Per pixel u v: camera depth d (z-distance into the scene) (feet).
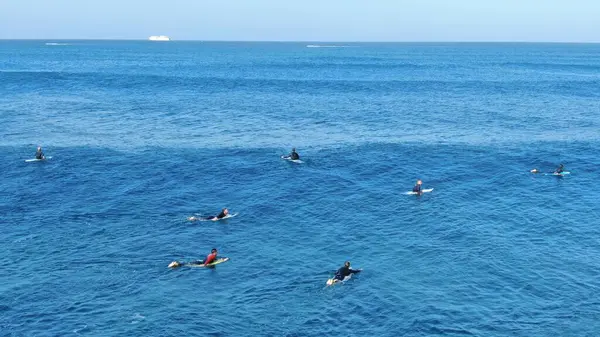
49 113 314.96
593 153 229.86
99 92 413.39
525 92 453.99
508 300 113.29
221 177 195.93
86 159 215.10
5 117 299.38
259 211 164.45
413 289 117.80
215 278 122.52
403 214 162.81
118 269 125.70
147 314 107.24
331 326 104.22
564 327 103.55
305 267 128.16
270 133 268.21
